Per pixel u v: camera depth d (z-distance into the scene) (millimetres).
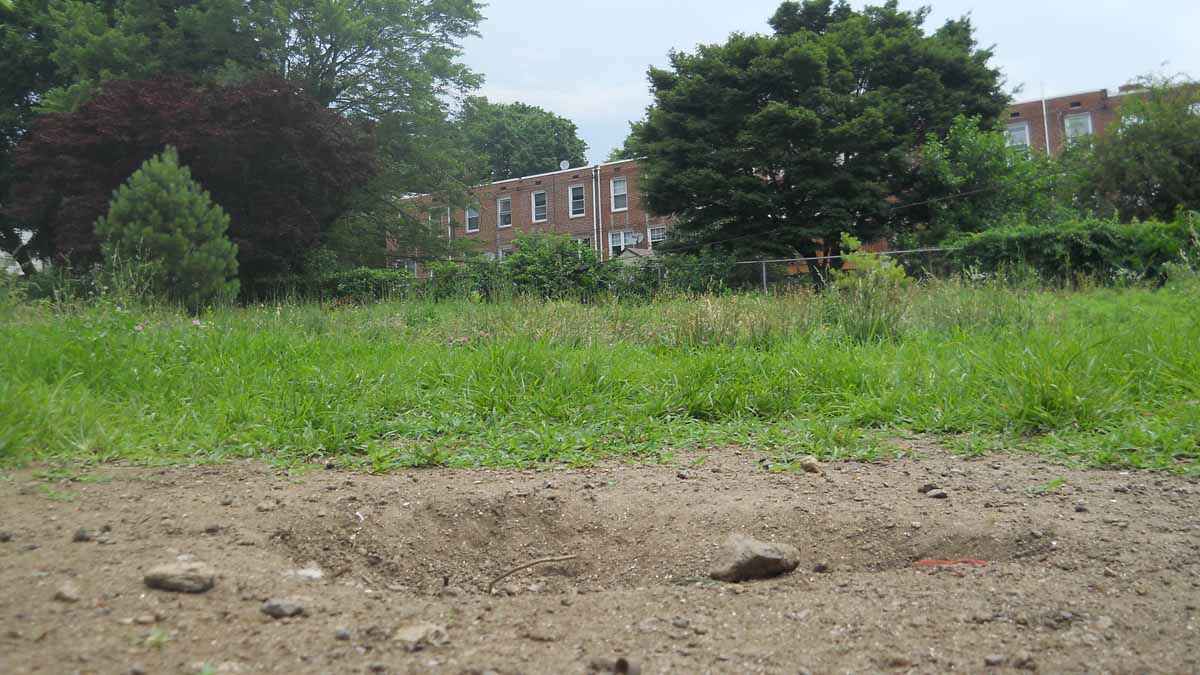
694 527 3027
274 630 2049
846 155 22609
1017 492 3240
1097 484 3309
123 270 9891
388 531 3014
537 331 7953
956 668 1921
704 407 4992
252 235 19953
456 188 28859
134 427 4340
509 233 40281
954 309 8102
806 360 5684
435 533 3070
